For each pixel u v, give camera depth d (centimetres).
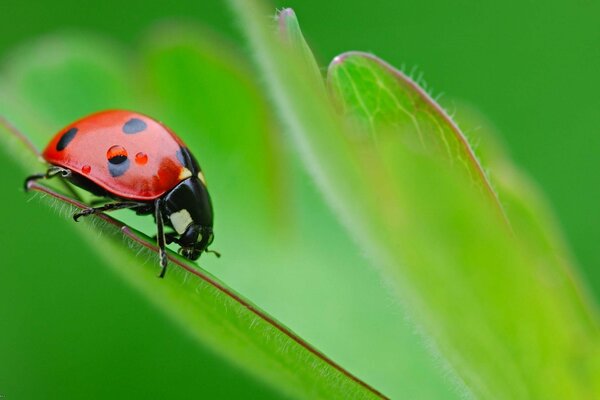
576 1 13
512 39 13
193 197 10
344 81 9
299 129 9
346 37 13
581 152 13
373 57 9
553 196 13
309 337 10
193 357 11
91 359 12
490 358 9
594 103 13
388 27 13
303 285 10
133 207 10
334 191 9
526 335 9
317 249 10
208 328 9
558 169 13
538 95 13
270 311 10
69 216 9
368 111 9
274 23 9
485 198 9
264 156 11
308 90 9
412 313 9
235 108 11
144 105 11
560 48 13
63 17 13
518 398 9
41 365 12
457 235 9
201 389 11
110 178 10
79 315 12
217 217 11
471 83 13
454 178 9
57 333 12
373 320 10
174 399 11
